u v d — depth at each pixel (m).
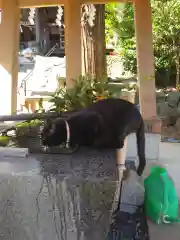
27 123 1.19
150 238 1.07
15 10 1.89
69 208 0.83
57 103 1.35
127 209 1.10
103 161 0.96
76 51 1.88
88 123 1.06
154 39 3.22
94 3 1.89
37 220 0.83
